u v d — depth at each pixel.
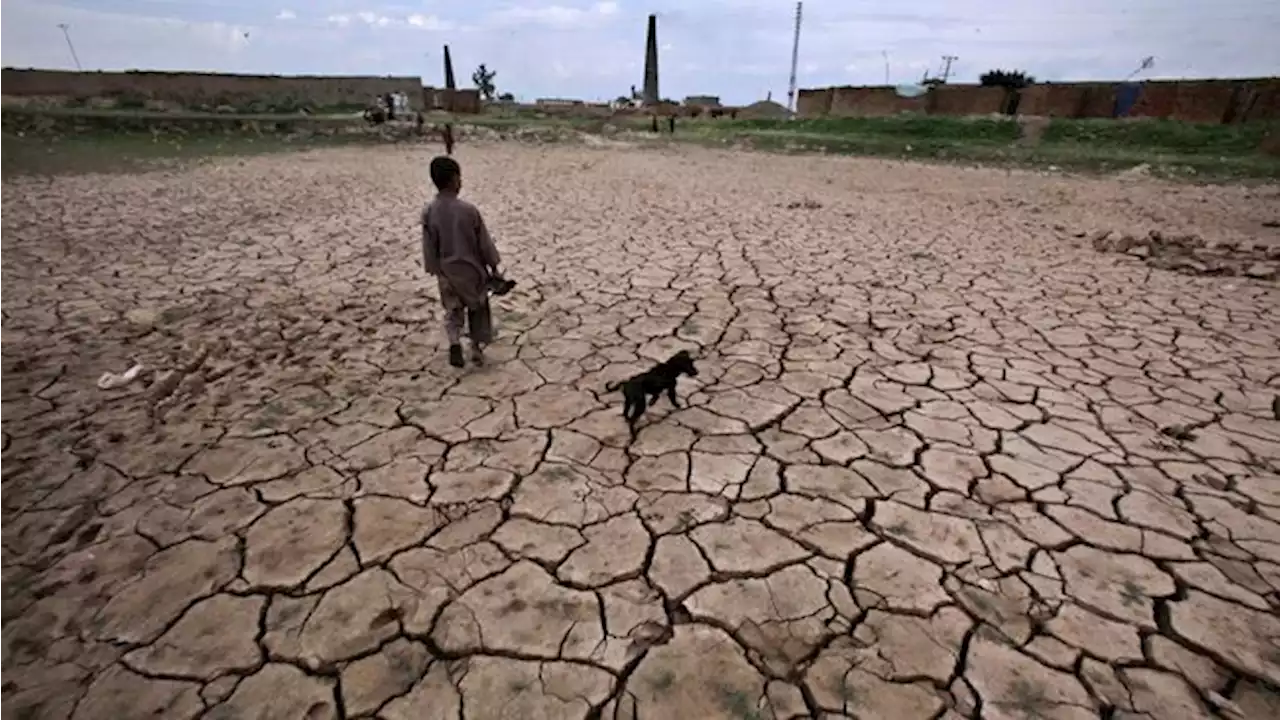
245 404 3.79
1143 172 17.36
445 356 4.55
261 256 7.25
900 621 2.27
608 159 21.44
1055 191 14.16
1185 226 9.92
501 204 11.31
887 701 1.97
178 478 3.05
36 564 2.48
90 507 2.82
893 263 7.35
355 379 4.16
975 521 2.80
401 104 33.47
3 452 3.22
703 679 2.05
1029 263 7.41
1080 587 2.42
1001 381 4.20
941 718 1.92
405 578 2.45
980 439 3.48
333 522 2.76
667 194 12.99
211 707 1.94
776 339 4.93
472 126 31.80
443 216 3.88
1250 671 2.07
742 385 4.14
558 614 2.30
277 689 2.00
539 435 3.49
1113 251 8.01
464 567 2.51
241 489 2.97
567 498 2.95
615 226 9.39
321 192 12.20
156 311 5.34
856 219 10.28
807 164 20.73
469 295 4.05
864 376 4.28
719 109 48.12
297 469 3.14
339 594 2.37
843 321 5.35
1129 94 26.16
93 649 2.12
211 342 4.65
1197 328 5.20
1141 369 4.38
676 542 2.67
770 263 7.28
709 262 7.30
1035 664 2.10
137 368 4.14
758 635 2.22
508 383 4.12
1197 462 3.24
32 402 3.74
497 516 2.82
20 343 4.61
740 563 2.55
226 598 2.34
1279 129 19.11
